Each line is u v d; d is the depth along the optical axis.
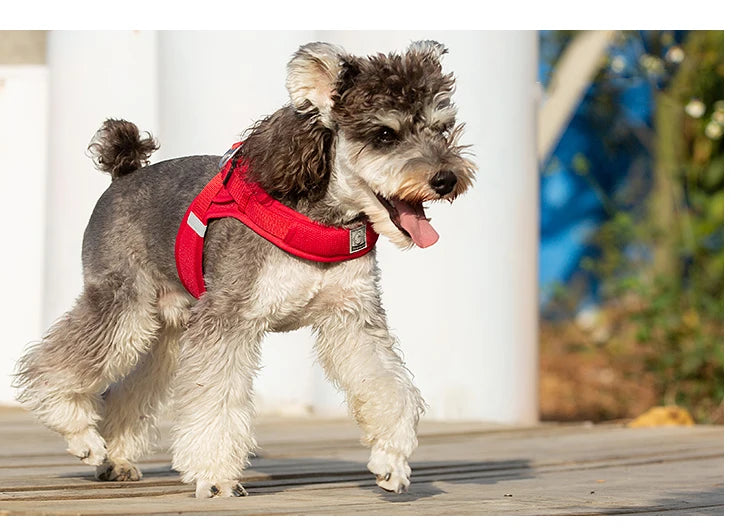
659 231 12.76
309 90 5.14
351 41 9.05
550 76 13.64
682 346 11.52
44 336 5.86
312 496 5.31
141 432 5.91
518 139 9.37
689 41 12.98
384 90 5.24
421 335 9.11
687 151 13.38
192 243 5.31
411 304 9.12
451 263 9.12
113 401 5.85
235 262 5.16
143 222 5.63
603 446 7.79
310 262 5.19
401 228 5.21
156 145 6.34
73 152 9.34
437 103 5.37
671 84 13.30
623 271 13.49
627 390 12.75
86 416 5.59
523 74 9.41
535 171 9.65
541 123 12.35
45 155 10.08
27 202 10.09
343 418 9.05
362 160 5.15
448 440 8.03
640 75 13.74
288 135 5.14
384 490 5.39
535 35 9.63
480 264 9.16
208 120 9.12
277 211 5.14
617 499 5.37
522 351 9.38
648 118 14.48
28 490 5.34
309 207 5.21
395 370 5.26
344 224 5.27
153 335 5.68
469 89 9.16
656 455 7.32
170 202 5.56
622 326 13.54
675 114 13.33
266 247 5.14
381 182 5.11
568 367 13.57
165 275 5.62
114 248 5.65
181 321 5.75
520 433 8.48
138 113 9.26
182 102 9.16
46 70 10.16
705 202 12.45
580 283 14.63
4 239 10.06
